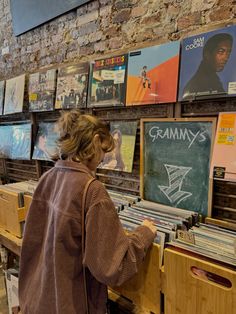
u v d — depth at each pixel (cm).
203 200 126
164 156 139
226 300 83
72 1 181
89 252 84
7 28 245
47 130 208
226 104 123
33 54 221
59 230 89
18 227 167
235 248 90
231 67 112
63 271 89
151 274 102
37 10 206
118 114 167
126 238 89
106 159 163
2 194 176
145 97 142
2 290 205
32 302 100
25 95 218
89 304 96
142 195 150
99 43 172
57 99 189
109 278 82
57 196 95
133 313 106
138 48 149
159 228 108
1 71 263
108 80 158
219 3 121
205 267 86
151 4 145
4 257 182
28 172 239
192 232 105
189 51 125
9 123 251
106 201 88
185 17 133
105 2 165
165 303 98
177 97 130
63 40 195
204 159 125
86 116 98
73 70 178
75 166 95
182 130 132
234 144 112
